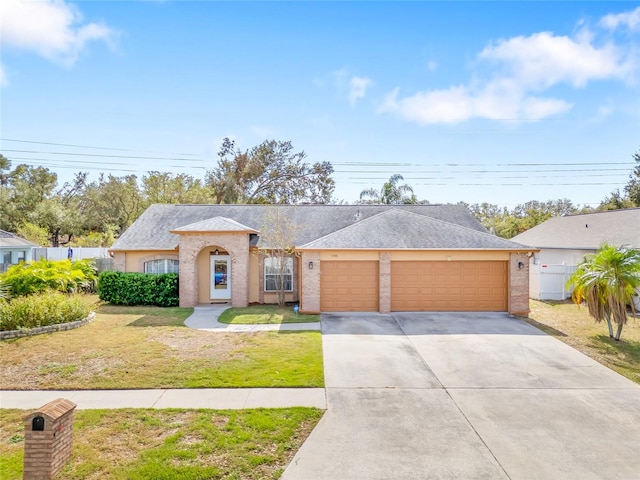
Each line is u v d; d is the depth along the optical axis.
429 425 6.99
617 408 7.75
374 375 9.45
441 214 23.23
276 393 8.29
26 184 46.44
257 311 17.22
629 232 20.56
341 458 5.88
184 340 12.26
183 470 5.44
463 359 10.70
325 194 43.97
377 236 17.36
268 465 5.66
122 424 6.82
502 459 5.92
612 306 12.87
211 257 19.73
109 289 18.78
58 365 9.85
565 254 23.73
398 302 17.00
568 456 6.01
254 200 43.78
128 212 48.09
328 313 16.67
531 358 10.84
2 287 16.27
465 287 16.98
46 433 5.18
